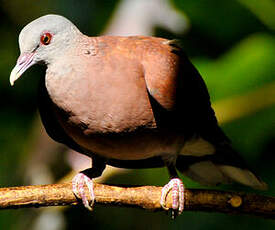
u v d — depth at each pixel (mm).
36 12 13102
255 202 8641
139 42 9336
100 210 12297
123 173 11141
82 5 12906
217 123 10016
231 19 11828
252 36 11234
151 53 9203
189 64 9742
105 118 8883
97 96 8828
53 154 11680
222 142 10047
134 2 11742
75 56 8953
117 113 8852
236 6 11711
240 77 10586
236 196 8648
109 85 8828
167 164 9586
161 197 8812
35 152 11836
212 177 10492
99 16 12203
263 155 11250
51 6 13086
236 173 10344
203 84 9898
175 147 9492
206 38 12016
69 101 8906
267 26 11367
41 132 11875
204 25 11930
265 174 11289
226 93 10562
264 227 11883
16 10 13078
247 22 11828
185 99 9336
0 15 13039
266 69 10609
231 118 10562
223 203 8688
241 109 10547
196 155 10359
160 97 9039
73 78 8875
